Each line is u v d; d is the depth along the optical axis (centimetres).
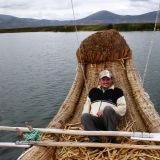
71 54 1368
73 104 351
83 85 384
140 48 1394
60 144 260
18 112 559
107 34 407
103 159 265
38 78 830
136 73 389
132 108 336
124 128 305
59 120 310
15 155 405
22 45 2044
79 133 264
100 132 263
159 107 540
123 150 270
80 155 271
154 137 260
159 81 706
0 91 703
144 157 262
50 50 1609
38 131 264
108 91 300
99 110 295
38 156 249
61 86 723
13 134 461
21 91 696
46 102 605
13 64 1129
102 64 396
